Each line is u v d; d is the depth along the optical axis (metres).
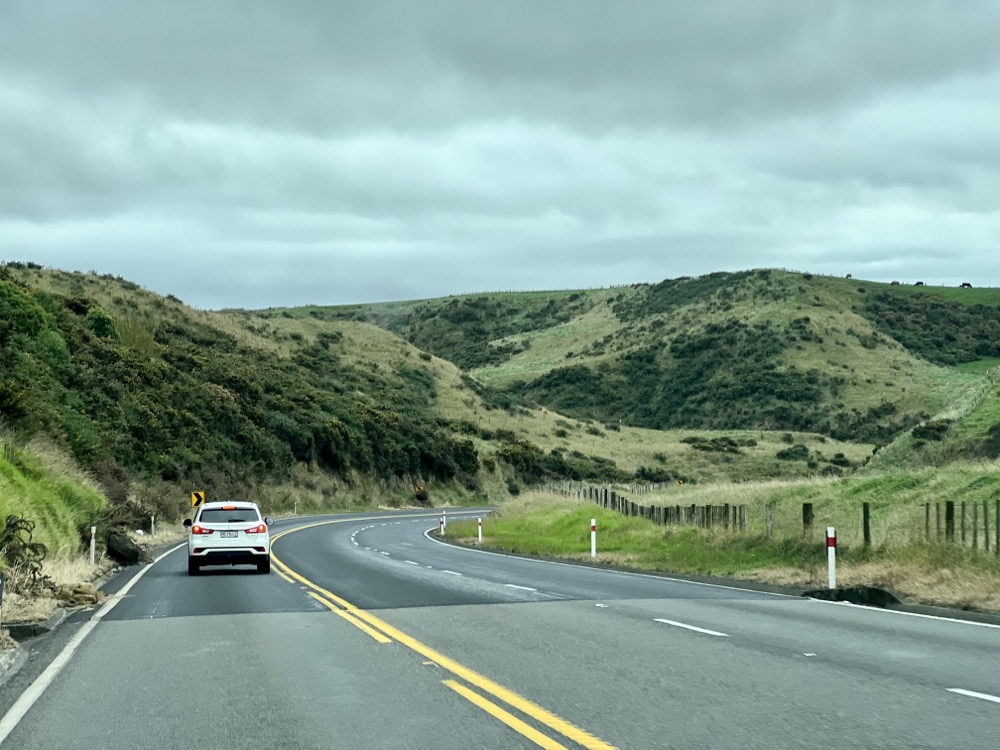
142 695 9.96
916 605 16.55
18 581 17.62
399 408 111.38
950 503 21.02
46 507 27.92
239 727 8.50
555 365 176.12
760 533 29.70
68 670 11.45
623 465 114.69
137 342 73.81
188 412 64.56
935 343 147.25
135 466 52.09
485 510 84.94
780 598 18.55
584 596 19.08
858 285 173.50
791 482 44.81
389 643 13.16
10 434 34.09
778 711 8.77
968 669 10.77
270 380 88.44
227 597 19.56
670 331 167.38
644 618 15.48
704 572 24.45
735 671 10.79
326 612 16.84
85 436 44.69
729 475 107.19
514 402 137.50
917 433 52.09
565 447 119.88
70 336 58.56
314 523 59.12
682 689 9.81
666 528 33.62
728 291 175.38
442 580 23.06
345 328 139.38
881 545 21.97
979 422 48.78
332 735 8.14
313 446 80.69
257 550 25.58
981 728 8.06
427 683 10.33
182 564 29.88
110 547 30.23
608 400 151.00
